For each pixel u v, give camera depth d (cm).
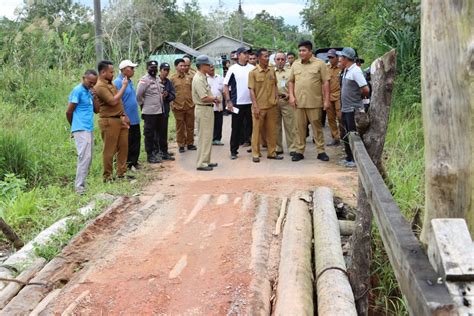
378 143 434
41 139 1013
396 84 1031
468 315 166
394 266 228
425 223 250
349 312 360
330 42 3019
